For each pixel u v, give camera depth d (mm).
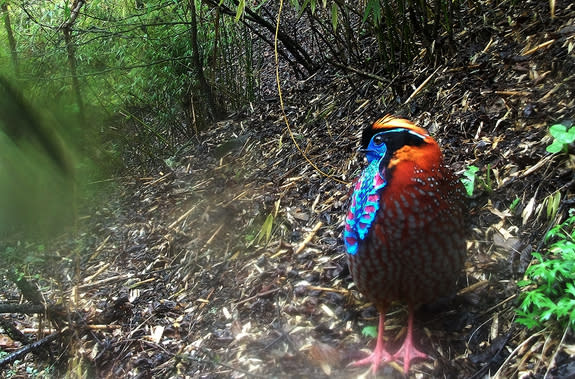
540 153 1054
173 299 1197
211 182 1562
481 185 1061
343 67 1543
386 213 733
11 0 1594
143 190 1657
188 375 981
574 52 1178
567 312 730
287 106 1802
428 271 757
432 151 744
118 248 1434
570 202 932
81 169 875
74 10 1546
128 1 1854
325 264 1083
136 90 1871
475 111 1234
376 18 1355
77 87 1383
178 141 1951
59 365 1170
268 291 1074
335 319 960
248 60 1947
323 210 1235
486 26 1399
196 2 1871
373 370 834
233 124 1856
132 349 1096
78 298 1260
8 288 1415
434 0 1448
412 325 846
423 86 1395
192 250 1316
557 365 737
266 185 1426
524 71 1235
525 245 930
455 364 815
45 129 755
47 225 780
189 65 1889
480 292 894
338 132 1506
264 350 946
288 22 2324
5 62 822
